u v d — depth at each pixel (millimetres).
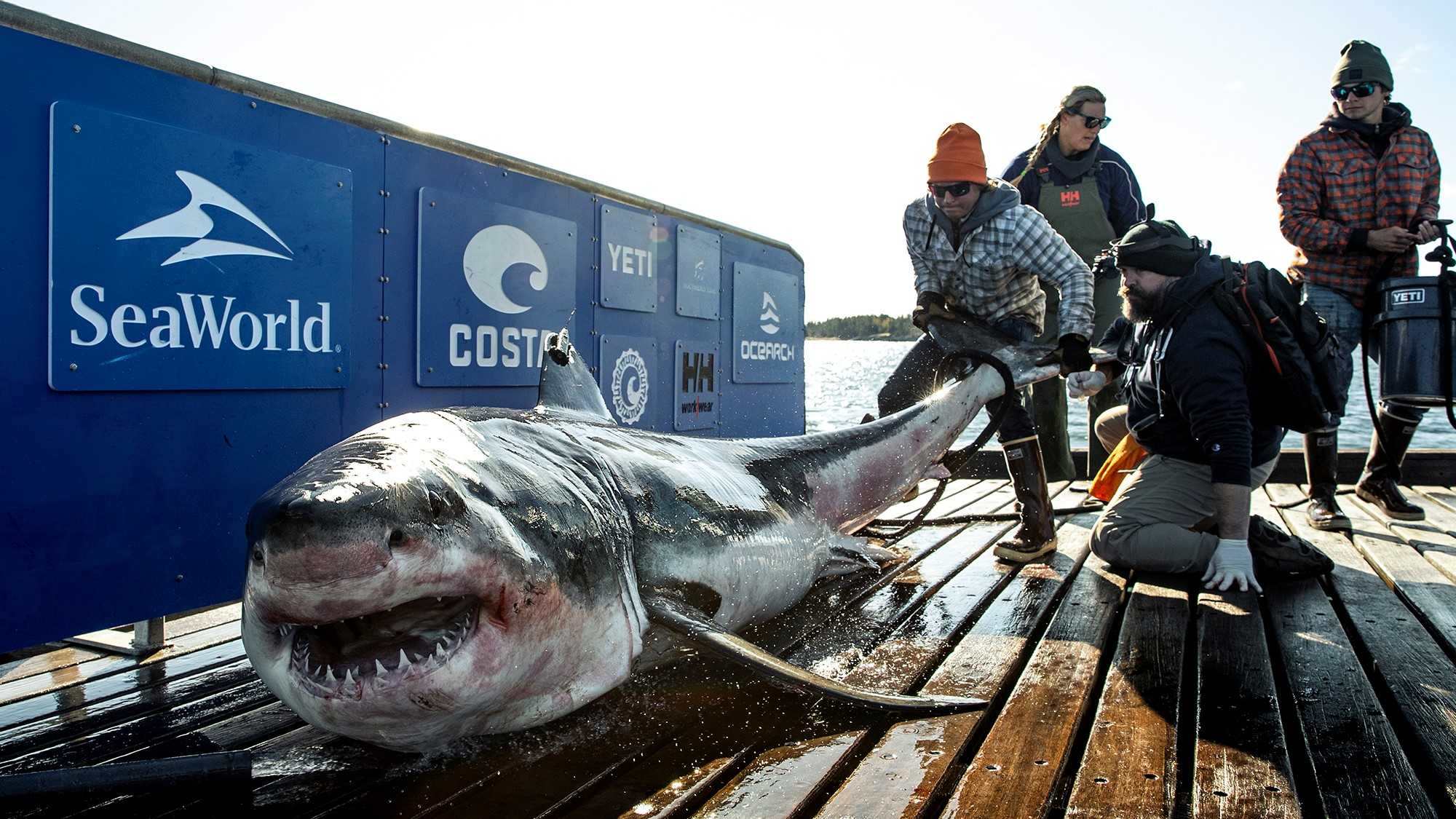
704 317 7172
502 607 2312
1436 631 3787
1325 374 4457
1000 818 2191
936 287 5359
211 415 3809
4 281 3186
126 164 3488
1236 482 4203
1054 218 7270
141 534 3582
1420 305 5715
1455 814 2328
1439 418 23969
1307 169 6160
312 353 4191
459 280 4938
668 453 3662
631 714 2852
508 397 5305
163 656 3619
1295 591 4441
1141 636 3680
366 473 2123
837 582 4605
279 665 2180
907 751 2576
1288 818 2217
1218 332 4277
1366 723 2809
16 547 3240
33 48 3236
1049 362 5020
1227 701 2965
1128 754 2561
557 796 2318
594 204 5902
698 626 2916
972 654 3453
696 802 2318
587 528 2795
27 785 2158
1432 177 6051
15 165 3201
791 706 2924
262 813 2248
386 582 1985
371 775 2449
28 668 3504
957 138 4844
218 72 3779
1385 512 6430
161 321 3611
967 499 7488
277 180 4020
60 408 3344
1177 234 4449
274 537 1883
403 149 4613
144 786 2258
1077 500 7203
